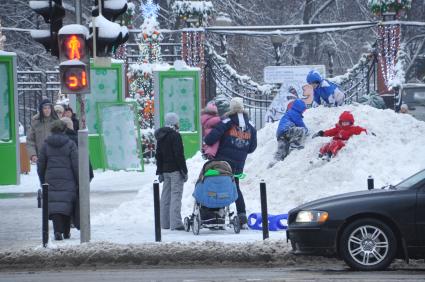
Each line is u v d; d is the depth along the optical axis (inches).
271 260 1277.1
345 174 1656.0
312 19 5684.1
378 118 1788.9
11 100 2404.0
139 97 3184.1
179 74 2869.1
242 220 1521.9
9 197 2149.4
